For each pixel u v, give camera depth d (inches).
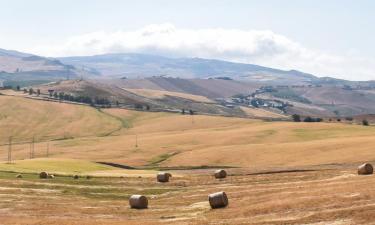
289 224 1851.6
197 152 7450.8
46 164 4972.9
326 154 5915.4
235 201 2464.3
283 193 2447.1
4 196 2915.8
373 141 6407.5
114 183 3602.4
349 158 5393.7
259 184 3120.1
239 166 6063.0
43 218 2298.2
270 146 7081.7
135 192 3260.3
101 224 2059.5
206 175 4074.8
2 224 2090.3
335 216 1862.7
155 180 3759.8
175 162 6963.6
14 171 4217.5
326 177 3218.5
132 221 2143.2
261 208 2144.4
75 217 2347.4
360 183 2455.7
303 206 2074.3
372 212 1820.9
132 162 7539.4
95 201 2859.3
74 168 4815.5
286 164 5713.6
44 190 3186.5
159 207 2608.3
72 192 3179.1
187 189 3292.3
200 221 2060.8
